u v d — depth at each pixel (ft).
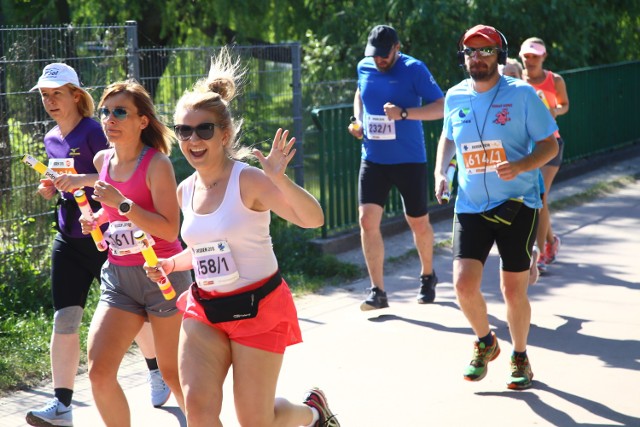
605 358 34.27
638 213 63.62
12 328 36.94
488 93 30.35
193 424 21.50
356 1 82.94
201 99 22.36
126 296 25.53
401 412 29.55
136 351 36.60
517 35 85.56
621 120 89.61
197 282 22.61
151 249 23.52
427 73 41.29
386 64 41.09
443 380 32.45
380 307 40.57
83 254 28.14
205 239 22.20
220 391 21.97
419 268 50.14
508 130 30.09
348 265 48.73
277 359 22.29
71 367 27.48
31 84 41.14
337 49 78.84
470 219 30.94
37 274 41.34
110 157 25.86
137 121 25.27
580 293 43.75
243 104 51.57
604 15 93.15
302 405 24.39
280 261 49.29
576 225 59.93
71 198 28.04
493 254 52.75
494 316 40.45
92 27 43.55
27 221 41.24
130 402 31.19
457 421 28.66
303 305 43.06
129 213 24.04
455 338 37.35
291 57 54.19
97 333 24.99
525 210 30.58
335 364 34.45
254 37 90.43
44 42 41.70
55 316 27.76
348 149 54.90
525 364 31.32
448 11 76.64
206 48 49.01
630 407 29.40
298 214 21.71
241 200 22.11
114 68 44.27
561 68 86.84
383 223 57.06
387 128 41.09
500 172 29.01
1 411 30.30
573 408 29.43
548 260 48.96
